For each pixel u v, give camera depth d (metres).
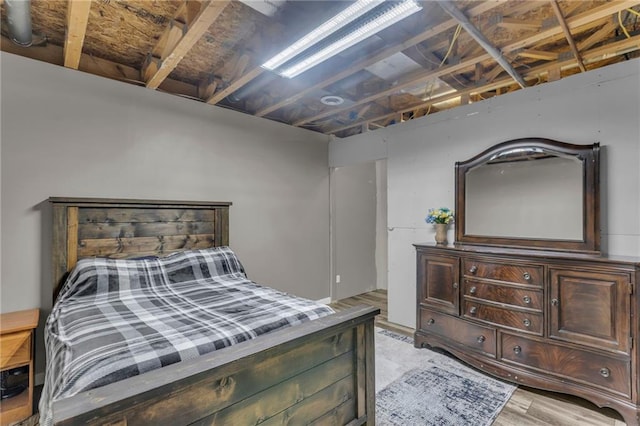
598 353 2.09
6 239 2.43
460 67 2.70
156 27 2.57
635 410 1.93
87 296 2.28
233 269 3.09
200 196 3.48
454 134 3.42
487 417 2.08
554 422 2.03
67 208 2.58
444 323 2.94
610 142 2.47
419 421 2.04
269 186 4.12
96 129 2.84
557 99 2.73
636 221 2.35
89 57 2.95
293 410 1.45
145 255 2.97
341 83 3.41
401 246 3.89
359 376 1.75
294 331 1.45
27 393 2.27
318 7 2.06
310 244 4.62
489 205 3.05
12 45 2.54
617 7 1.94
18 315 2.35
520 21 2.26
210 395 1.17
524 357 2.40
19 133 2.49
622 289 2.01
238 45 2.85
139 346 1.36
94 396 0.93
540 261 2.35
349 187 5.35
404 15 1.97
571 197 2.58
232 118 3.76
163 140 3.23
